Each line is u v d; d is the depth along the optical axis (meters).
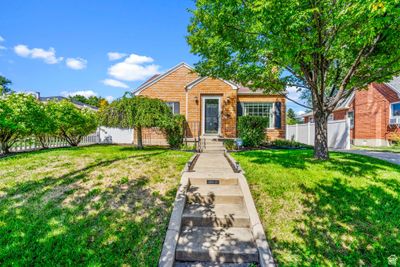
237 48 6.34
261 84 7.60
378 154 9.04
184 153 8.31
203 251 3.08
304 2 4.63
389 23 4.32
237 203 4.34
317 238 3.27
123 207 3.91
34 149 10.43
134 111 8.98
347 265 2.84
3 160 6.84
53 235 3.23
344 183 4.73
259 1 4.51
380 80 6.61
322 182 4.77
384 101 15.30
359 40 4.57
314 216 3.72
